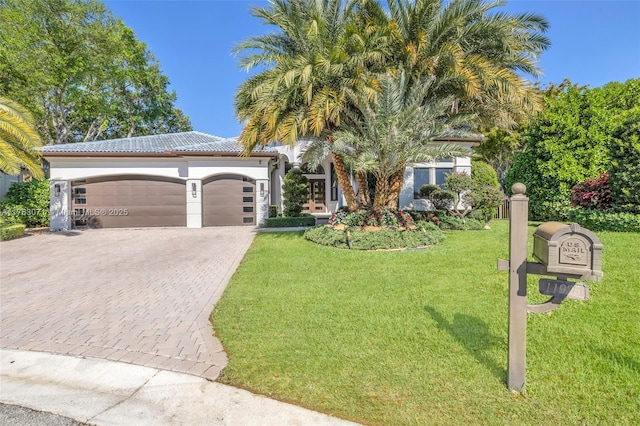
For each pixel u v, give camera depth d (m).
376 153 10.95
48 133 24.34
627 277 5.68
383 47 10.52
